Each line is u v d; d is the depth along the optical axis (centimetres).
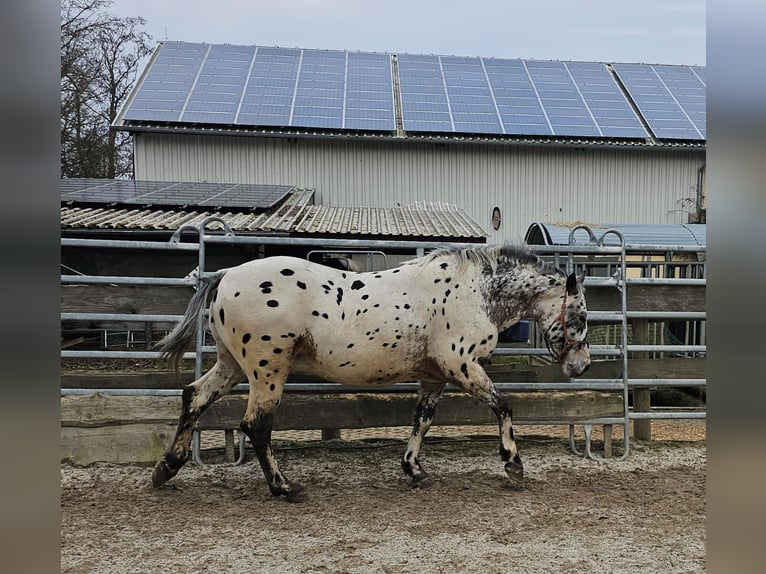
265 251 828
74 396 449
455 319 400
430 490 411
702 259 849
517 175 1216
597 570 298
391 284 397
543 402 486
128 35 1938
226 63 1426
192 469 450
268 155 1190
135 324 521
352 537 332
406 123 1199
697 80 1495
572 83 1444
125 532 336
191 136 1175
